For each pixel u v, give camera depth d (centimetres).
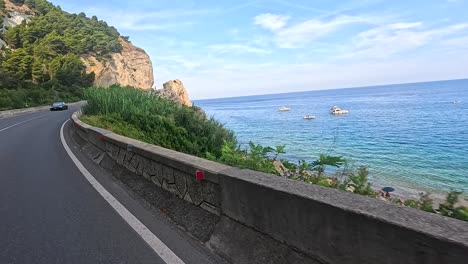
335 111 8356
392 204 239
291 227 286
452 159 2478
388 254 207
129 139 824
